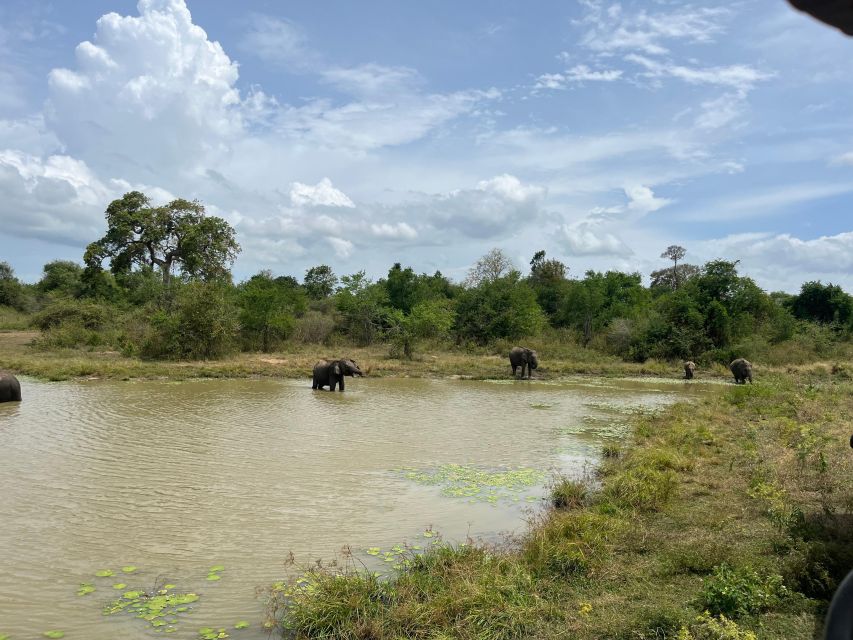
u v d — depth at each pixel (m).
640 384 28.42
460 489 10.45
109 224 51.44
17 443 12.81
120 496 9.59
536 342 39.84
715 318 37.53
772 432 14.13
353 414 17.48
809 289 47.38
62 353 31.61
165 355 30.64
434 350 38.66
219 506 9.27
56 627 5.78
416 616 5.89
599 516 8.30
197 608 6.21
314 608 5.94
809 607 5.73
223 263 53.28
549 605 6.07
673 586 6.43
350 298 39.66
